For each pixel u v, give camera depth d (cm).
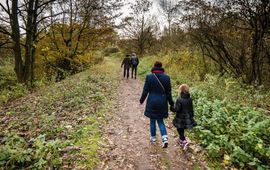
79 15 1998
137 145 609
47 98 1038
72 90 1156
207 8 1275
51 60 2081
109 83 1470
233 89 1074
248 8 1140
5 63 2889
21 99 1160
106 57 4672
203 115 730
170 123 774
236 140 581
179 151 584
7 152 487
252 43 1248
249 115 716
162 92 574
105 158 527
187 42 1909
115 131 687
